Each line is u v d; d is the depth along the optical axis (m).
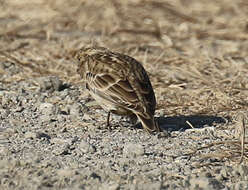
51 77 15.71
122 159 10.70
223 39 22.92
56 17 24.95
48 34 21.83
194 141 12.03
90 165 10.51
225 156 11.05
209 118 13.83
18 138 12.00
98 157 10.99
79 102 14.84
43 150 11.29
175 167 10.53
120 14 25.53
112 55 12.86
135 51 20.41
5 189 9.41
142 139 12.12
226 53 20.66
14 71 17.64
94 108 14.41
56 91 15.62
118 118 13.64
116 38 22.53
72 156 11.02
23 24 23.86
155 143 11.87
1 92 15.23
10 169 10.18
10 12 25.38
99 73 12.42
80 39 22.03
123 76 12.15
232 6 26.89
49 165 10.42
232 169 10.37
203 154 11.19
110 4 26.03
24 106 14.38
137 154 11.05
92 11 25.75
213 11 26.47
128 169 10.37
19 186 9.52
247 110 14.31
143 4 26.42
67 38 21.98
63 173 9.93
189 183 9.66
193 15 25.91
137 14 25.61
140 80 12.14
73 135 12.34
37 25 24.05
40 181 9.62
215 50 21.06
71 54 19.86
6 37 21.94
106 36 22.83
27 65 18.38
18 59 19.02
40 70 17.84
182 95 15.58
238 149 11.48
